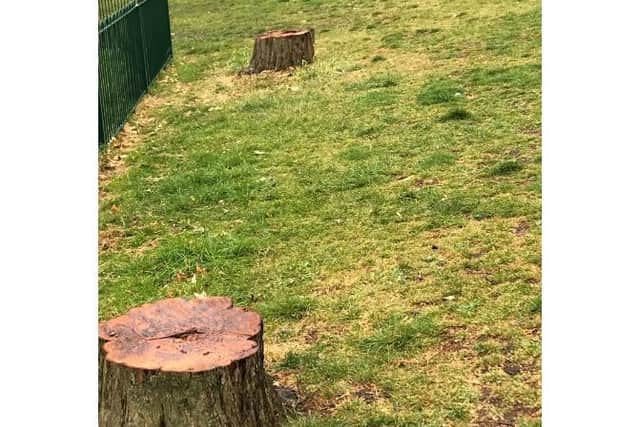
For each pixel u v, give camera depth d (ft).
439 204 19.89
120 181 24.52
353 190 21.58
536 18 38.24
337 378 13.48
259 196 22.03
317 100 30.66
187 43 45.85
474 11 41.88
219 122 29.81
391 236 18.63
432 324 14.79
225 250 18.78
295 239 19.13
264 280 17.42
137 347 11.30
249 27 48.32
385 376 13.42
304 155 24.85
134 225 21.31
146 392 10.84
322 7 51.06
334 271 17.39
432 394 12.85
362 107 28.76
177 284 17.69
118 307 16.80
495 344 13.97
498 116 25.93
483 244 17.67
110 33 29.53
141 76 34.53
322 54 38.01
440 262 17.13
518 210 19.01
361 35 41.16
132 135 29.63
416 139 24.85
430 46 36.45
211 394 10.84
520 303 15.17
